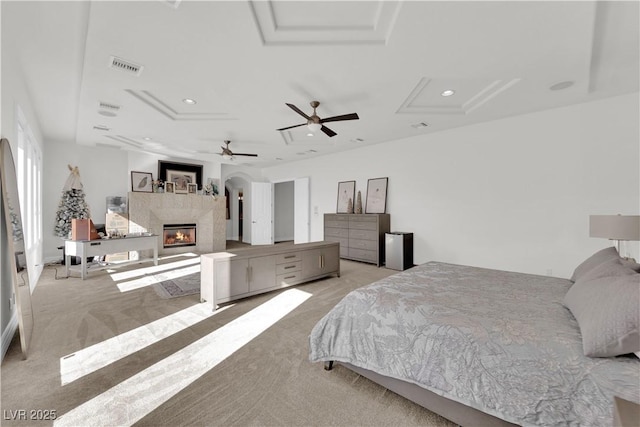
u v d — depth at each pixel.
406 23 2.18
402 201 5.80
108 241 4.90
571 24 2.18
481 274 2.61
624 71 2.95
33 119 4.08
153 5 1.97
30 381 1.89
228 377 1.96
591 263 2.18
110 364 2.11
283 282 3.98
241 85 3.29
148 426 1.51
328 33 2.34
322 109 4.05
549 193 4.04
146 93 3.60
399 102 3.76
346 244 6.43
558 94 3.50
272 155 7.44
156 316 3.05
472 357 1.41
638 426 0.79
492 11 2.05
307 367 2.09
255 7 2.06
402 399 1.74
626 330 1.11
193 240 7.72
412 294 1.98
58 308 3.27
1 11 2.10
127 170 6.92
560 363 1.21
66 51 2.66
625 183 3.50
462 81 3.23
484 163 4.66
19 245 2.48
